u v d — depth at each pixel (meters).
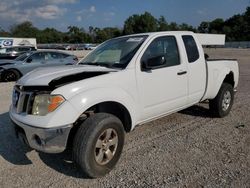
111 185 3.40
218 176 3.54
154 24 105.81
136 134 5.05
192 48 5.21
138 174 3.64
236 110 6.69
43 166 3.91
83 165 3.38
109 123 3.52
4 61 13.21
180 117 6.07
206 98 5.59
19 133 3.65
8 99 8.27
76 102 3.35
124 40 4.70
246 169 3.71
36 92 3.42
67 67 4.16
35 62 13.18
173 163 3.92
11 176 3.64
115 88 3.75
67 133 3.31
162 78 4.45
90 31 114.25
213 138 4.84
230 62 6.24
